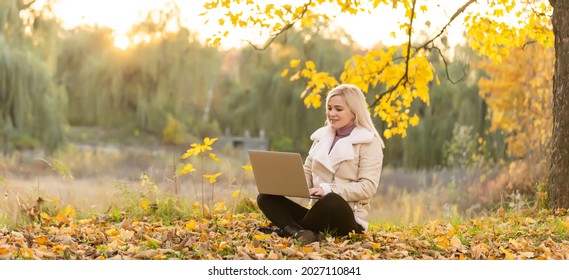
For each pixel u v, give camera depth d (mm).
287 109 38531
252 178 13562
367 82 9992
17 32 28828
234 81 51969
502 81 17312
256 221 6730
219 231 6270
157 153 37344
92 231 5887
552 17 8391
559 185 8219
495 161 19391
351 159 5625
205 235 5695
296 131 38562
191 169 7328
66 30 40500
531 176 11984
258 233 5758
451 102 29000
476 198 13469
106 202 7582
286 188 5559
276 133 42656
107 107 40656
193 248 5250
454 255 5512
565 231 6613
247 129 43781
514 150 16625
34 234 5938
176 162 7852
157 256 4965
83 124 43156
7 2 28172
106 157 36750
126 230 6113
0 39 28469
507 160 18516
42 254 4945
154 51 40594
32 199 7039
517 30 9719
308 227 5562
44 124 30828
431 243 5914
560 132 8242
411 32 9617
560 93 8250
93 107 40625
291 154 5434
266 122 39688
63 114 32844
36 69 29375
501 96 17312
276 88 38812
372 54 9852
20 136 30078
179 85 40906
